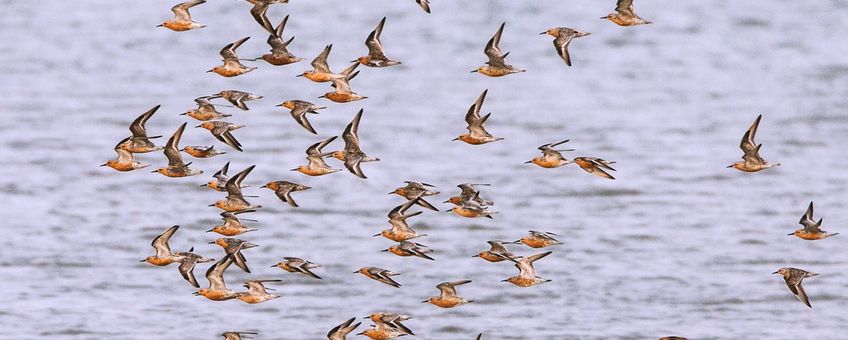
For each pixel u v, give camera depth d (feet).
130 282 89.92
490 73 67.46
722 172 115.55
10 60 147.33
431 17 165.07
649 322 84.17
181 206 107.14
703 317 85.40
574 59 151.02
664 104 135.64
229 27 161.17
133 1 173.06
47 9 169.17
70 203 106.83
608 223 103.50
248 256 95.35
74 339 80.02
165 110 132.36
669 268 93.66
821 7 168.04
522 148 122.42
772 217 105.09
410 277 91.30
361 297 87.66
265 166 116.67
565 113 132.36
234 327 82.17
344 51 152.25
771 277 92.27
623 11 67.56
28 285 88.99
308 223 102.58
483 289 88.89
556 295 88.12
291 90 138.51
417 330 82.58
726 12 167.12
